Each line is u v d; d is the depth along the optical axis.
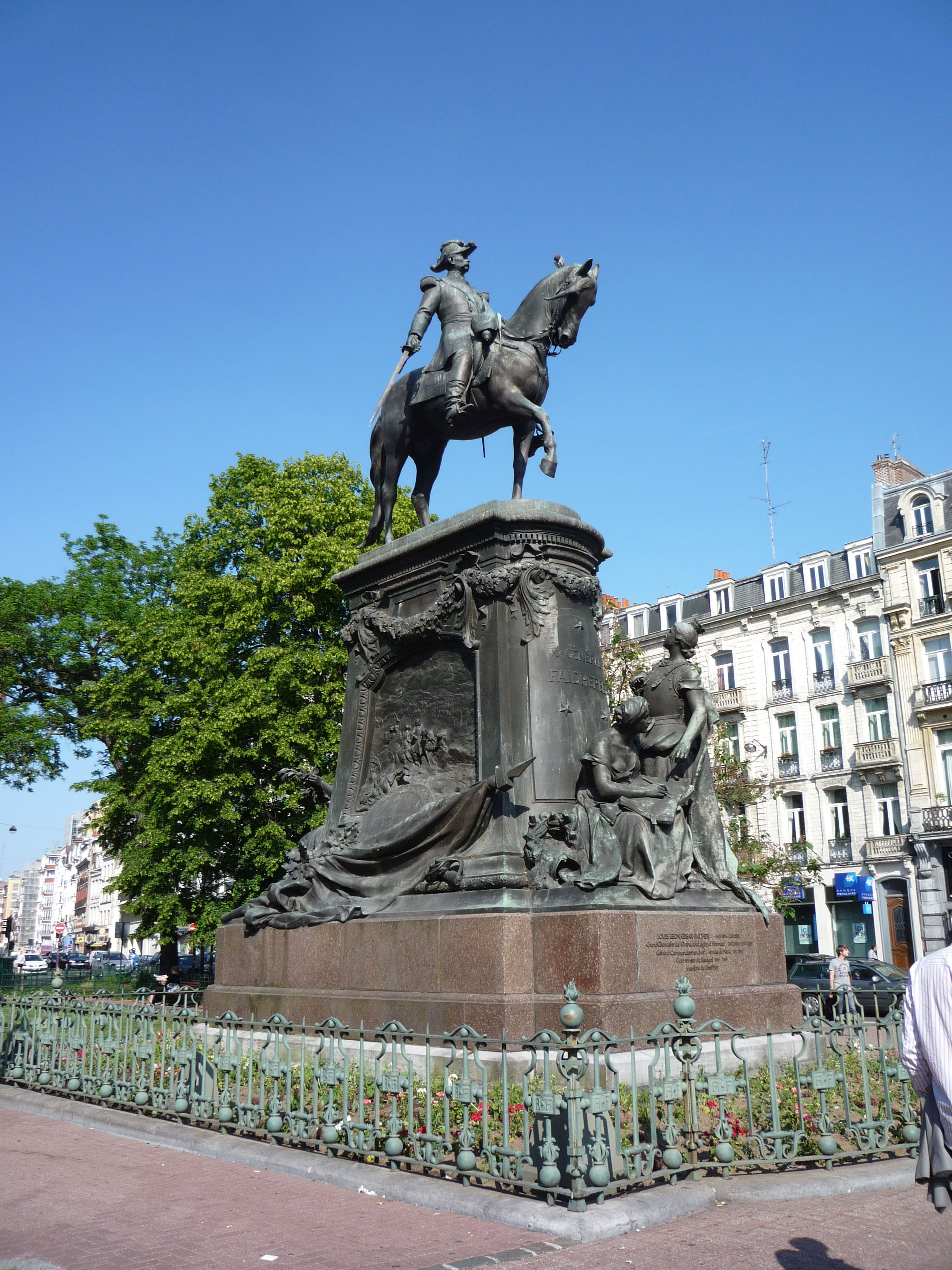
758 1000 8.70
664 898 8.52
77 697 34.66
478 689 9.86
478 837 9.23
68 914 165.25
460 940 8.46
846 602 43.25
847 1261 4.77
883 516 43.19
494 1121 6.52
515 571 9.92
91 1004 9.40
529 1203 5.34
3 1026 10.74
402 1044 6.24
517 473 10.80
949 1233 5.15
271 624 27.28
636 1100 5.65
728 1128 5.98
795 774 43.78
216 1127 7.46
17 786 35.53
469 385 10.66
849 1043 7.15
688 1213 5.47
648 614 51.25
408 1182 5.83
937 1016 3.90
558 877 8.51
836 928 41.75
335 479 28.50
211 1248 5.05
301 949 9.98
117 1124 8.02
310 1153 6.60
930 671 40.50
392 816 10.16
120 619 35.50
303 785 11.87
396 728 10.81
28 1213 5.74
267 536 27.86
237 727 25.48
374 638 11.22
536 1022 7.93
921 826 39.16
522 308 10.88
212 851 26.52
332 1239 5.12
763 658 45.97
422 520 12.08
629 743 9.70
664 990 8.12
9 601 34.66
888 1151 6.30
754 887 28.33
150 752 27.08
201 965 36.31
